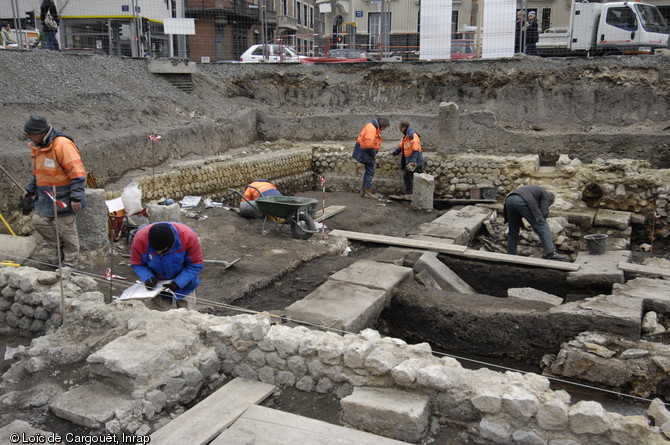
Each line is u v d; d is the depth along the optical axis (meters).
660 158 11.50
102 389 3.57
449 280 7.23
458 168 12.00
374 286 6.28
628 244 9.27
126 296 4.21
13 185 7.39
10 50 10.31
